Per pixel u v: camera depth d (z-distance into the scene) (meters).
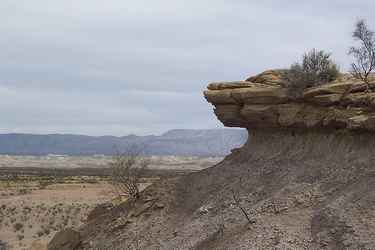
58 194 73.50
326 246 17.11
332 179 20.75
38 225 50.09
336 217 18.02
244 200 23.19
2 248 39.34
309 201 20.22
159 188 29.12
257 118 26.41
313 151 23.59
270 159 25.52
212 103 28.39
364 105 21.30
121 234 26.83
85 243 28.27
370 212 17.33
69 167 196.75
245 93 26.16
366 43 23.58
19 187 87.00
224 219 22.34
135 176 31.36
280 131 26.34
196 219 24.14
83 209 58.09
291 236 18.34
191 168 160.50
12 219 52.66
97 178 112.00
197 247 21.44
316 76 24.28
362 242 16.25
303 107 24.20
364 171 19.86
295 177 22.42
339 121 21.97
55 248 29.25
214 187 26.41
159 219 26.36
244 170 26.16
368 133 21.09
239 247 19.17
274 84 26.27
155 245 24.05
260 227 19.77
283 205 20.62
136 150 48.22
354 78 24.17
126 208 29.44
